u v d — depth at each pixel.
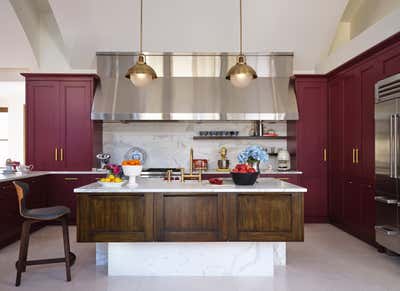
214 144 5.56
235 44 5.14
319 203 5.01
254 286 2.62
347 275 2.86
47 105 4.97
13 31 4.88
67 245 2.77
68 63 5.45
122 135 5.54
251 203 2.64
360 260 3.25
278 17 4.82
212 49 5.21
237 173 2.83
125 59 5.23
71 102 4.99
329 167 4.96
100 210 2.62
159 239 2.63
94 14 4.74
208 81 5.23
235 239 2.63
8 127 7.77
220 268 2.88
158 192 2.63
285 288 2.58
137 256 2.88
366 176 3.86
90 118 4.98
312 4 4.68
